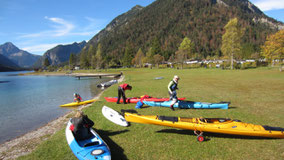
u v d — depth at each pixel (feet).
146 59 358.84
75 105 54.54
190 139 22.62
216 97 46.55
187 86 68.23
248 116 30.17
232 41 171.42
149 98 40.96
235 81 79.30
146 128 26.76
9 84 175.01
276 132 20.68
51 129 31.89
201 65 269.03
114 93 63.00
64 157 20.04
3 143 27.89
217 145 20.76
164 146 21.06
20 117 46.70
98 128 27.71
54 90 105.81
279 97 43.70
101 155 16.74
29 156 20.99
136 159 18.60
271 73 109.70
